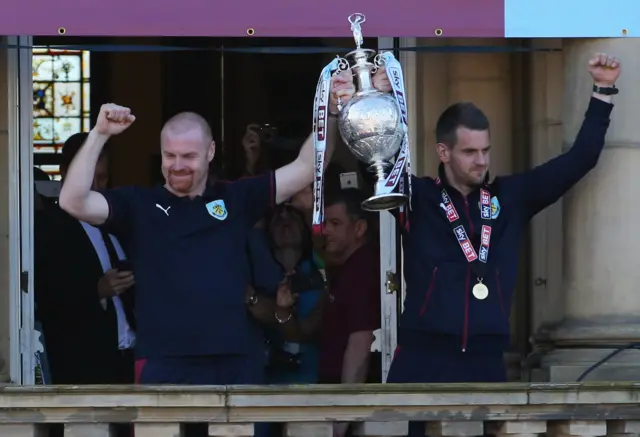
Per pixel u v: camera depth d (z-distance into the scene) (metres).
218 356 24.67
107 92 34.59
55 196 30.52
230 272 24.97
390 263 29.89
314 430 22.77
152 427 22.52
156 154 34.59
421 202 26.08
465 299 25.58
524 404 23.03
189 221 25.02
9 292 29.94
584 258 27.50
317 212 24.89
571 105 27.80
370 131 24.12
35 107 34.50
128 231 25.19
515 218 26.31
